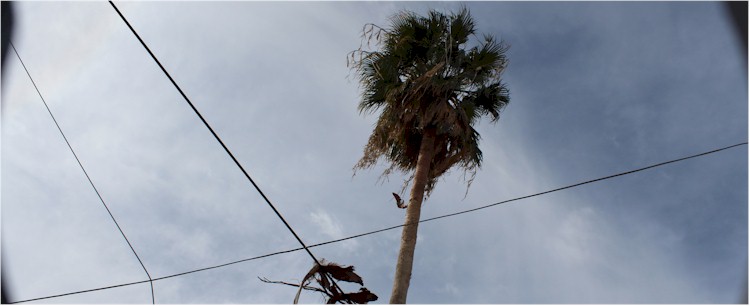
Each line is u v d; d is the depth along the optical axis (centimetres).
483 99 1350
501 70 1341
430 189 1248
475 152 1276
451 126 1240
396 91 1285
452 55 1348
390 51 1365
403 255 1080
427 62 1345
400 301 1027
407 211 1151
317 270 1052
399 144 1310
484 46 1363
